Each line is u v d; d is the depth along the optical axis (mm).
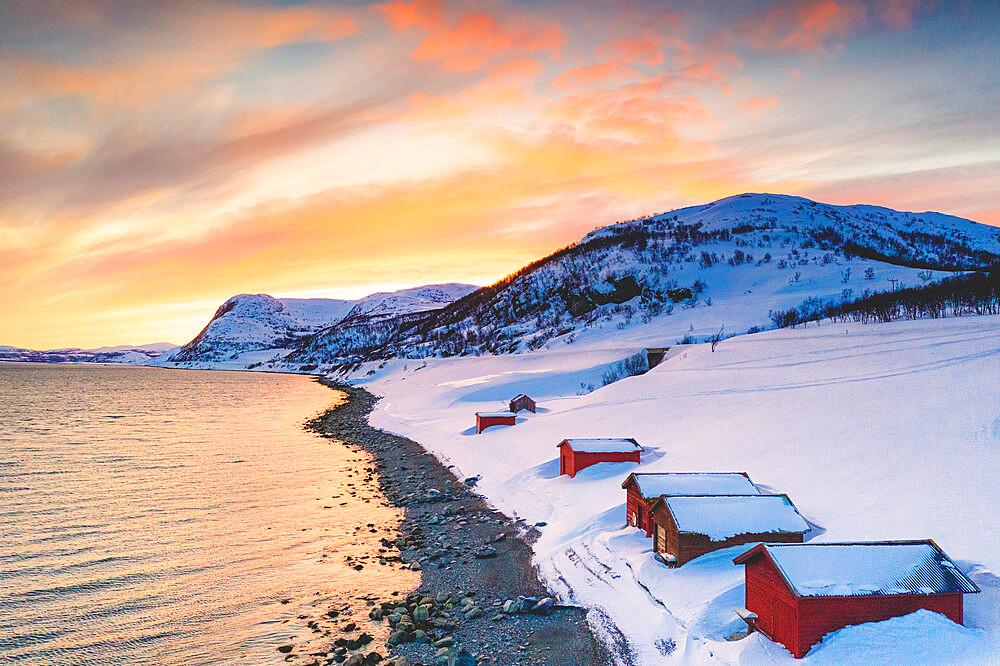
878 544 16250
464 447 50281
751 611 16844
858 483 25062
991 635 14016
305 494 39656
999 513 19406
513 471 40062
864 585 14891
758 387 46625
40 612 22203
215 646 19594
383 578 24938
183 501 37938
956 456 24719
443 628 20250
